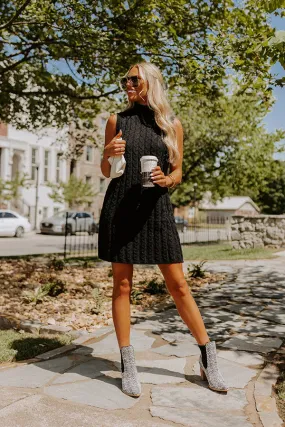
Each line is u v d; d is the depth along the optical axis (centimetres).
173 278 292
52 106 1164
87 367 333
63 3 656
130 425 242
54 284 636
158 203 288
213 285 728
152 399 278
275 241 1435
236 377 320
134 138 290
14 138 3209
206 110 1274
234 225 1496
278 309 553
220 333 443
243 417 256
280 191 6862
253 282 757
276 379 315
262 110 1772
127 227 286
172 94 970
